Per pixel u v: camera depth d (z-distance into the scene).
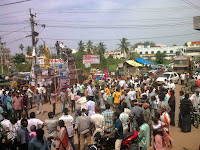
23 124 5.98
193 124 10.31
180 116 9.91
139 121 5.92
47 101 18.47
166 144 6.71
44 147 5.14
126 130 7.11
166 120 7.31
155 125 6.39
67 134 6.09
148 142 5.82
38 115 13.43
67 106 16.28
